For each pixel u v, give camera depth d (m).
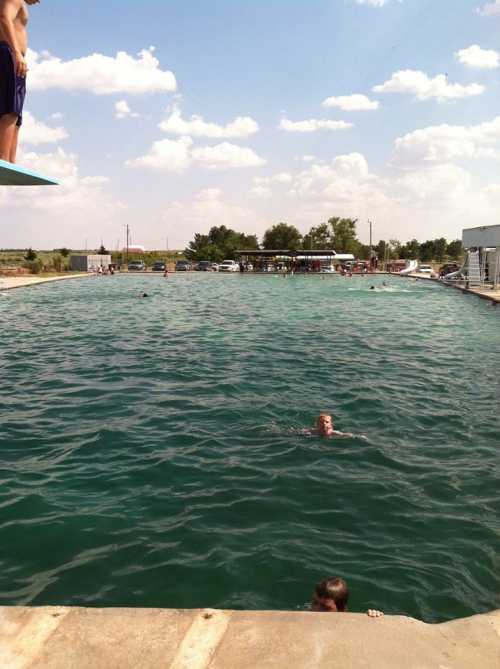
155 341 18.72
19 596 4.82
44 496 6.73
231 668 2.86
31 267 64.88
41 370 14.08
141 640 3.09
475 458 8.09
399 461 7.96
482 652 3.04
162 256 114.12
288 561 5.35
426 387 12.35
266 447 8.51
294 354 16.31
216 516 6.25
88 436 8.97
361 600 4.78
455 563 5.36
